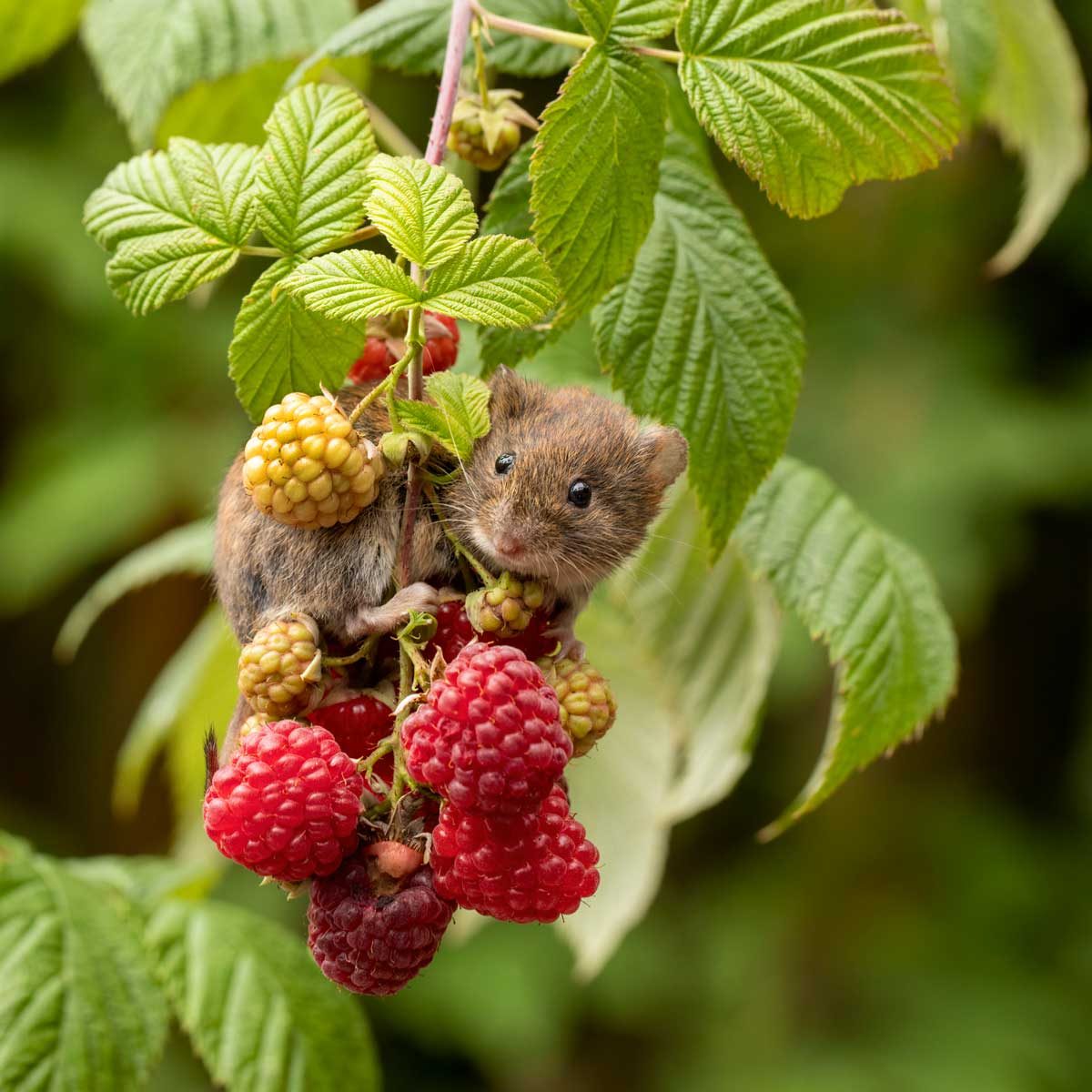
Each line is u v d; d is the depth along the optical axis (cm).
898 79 71
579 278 70
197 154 70
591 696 69
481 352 72
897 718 77
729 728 88
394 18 76
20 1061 77
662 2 70
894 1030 184
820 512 79
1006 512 186
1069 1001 186
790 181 71
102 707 236
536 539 72
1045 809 226
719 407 73
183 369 195
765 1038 187
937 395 194
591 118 70
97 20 82
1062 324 202
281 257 70
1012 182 199
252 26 81
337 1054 80
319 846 67
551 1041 178
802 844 210
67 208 191
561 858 68
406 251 68
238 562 72
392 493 71
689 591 85
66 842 235
